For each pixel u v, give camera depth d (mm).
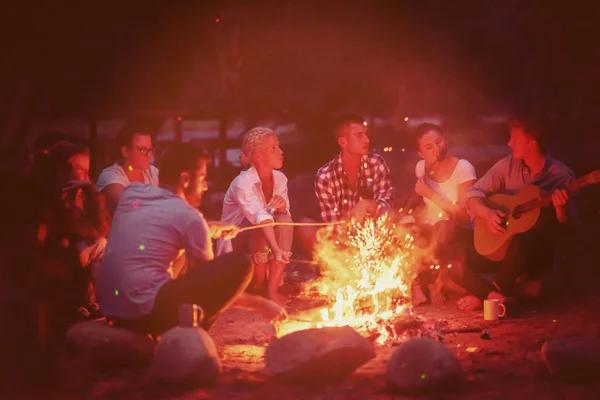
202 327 5219
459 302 7020
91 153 14672
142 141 6988
